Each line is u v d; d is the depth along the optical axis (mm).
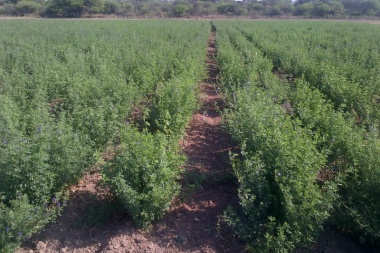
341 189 6172
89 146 6184
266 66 13414
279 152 5344
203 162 7645
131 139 5746
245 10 81250
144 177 5301
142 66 12109
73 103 8625
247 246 4906
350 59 14773
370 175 5371
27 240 5180
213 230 5531
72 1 70625
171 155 5715
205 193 6504
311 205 4855
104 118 7562
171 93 8711
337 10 74500
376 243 5254
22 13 72000
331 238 5379
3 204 4867
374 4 74500
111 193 5820
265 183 5309
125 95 8953
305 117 7391
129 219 5641
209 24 49125
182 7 79625
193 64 12656
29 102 9023
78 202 6016
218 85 14016
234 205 6121
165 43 19438
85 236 5375
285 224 4734
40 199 5285
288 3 86500
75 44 19016
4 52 15141
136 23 45219
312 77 11836
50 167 5473
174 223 5645
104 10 75938
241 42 21578
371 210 5176
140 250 5062
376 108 8578
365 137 6676
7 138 6000
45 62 12828
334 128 6684
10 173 5031
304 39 23969
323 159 5543
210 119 10469
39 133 5660
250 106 7062
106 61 12789
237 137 6996
